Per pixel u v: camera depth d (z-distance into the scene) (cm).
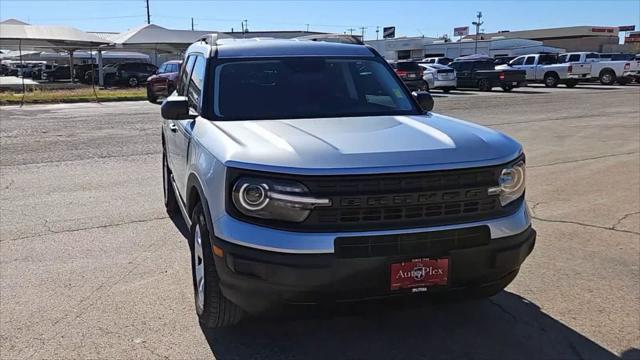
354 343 359
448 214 312
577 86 3366
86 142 1191
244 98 432
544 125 1427
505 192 328
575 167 902
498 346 354
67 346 355
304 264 292
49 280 458
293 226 298
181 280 457
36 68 5372
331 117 415
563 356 342
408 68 2794
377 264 298
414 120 398
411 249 301
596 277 460
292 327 379
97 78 4194
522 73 2922
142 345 357
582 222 610
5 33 3259
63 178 838
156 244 544
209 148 353
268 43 491
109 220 623
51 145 1151
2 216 640
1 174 867
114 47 3994
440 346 355
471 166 313
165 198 679
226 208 315
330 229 297
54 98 2534
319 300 301
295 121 394
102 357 342
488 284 325
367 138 338
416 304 318
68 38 3400
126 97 2631
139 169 905
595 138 1209
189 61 564
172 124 550
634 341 359
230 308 351
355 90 456
